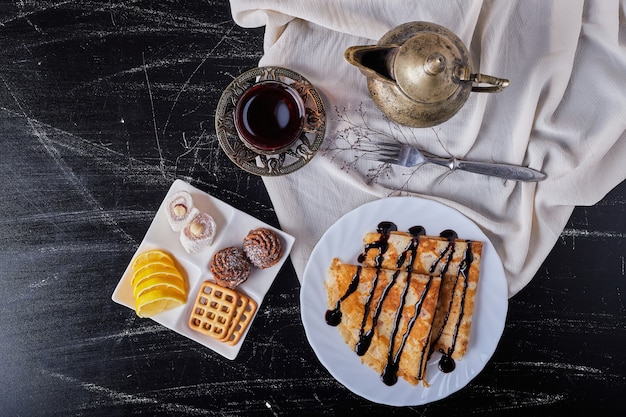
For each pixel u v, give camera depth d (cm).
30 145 82
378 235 81
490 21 80
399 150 80
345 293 80
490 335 82
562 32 80
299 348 84
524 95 81
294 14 78
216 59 83
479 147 83
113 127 82
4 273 82
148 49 82
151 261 78
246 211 83
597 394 86
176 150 83
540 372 86
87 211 82
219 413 84
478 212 83
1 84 81
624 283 86
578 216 86
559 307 86
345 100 81
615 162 83
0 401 83
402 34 70
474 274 81
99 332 83
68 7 82
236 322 79
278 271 81
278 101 77
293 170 78
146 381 83
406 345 80
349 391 85
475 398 86
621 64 82
